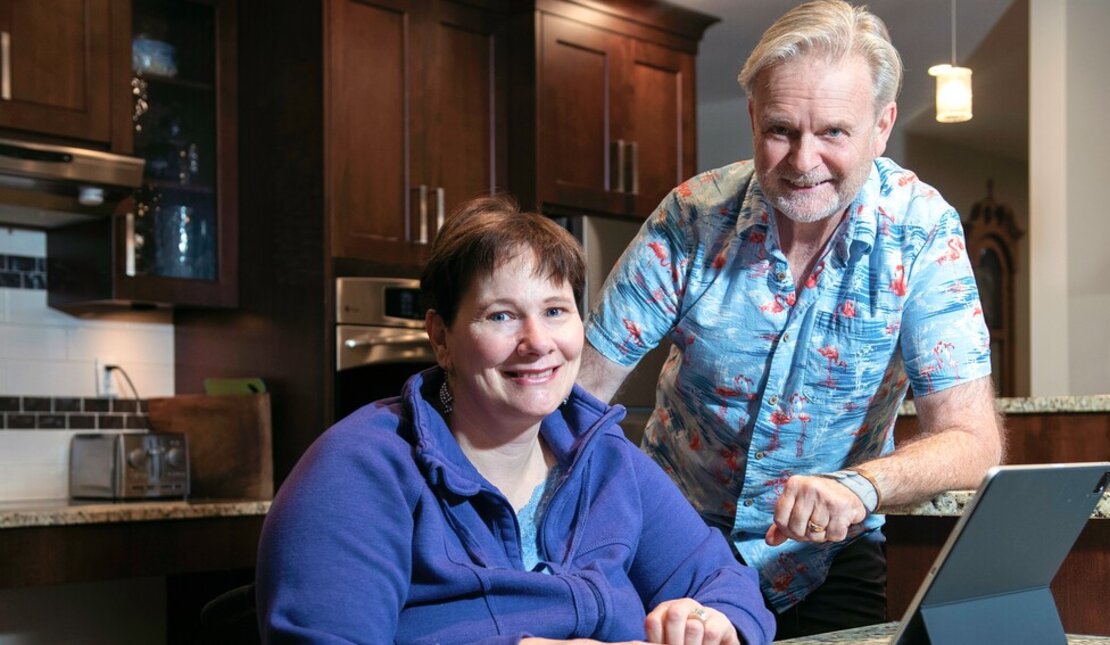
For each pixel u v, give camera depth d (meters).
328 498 1.23
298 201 3.80
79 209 3.55
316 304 3.73
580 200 4.36
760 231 1.79
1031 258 4.99
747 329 1.81
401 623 1.26
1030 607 1.25
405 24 4.01
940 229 1.76
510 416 1.32
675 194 1.90
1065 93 4.92
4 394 3.69
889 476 1.52
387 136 3.94
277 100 3.88
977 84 6.53
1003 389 8.38
